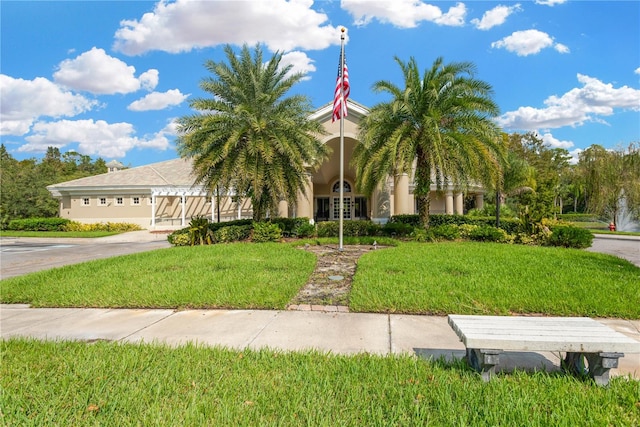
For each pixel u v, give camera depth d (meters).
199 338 4.55
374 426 2.54
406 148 13.64
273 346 4.24
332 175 32.25
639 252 13.88
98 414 2.73
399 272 7.84
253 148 14.22
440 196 16.36
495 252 10.70
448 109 14.12
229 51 15.46
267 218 17.48
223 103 15.23
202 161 14.63
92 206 30.27
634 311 5.18
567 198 43.72
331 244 14.03
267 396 2.97
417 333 4.61
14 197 32.00
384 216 21.08
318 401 2.87
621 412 2.70
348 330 4.75
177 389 3.09
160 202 30.83
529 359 3.81
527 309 5.34
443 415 2.65
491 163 13.43
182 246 14.45
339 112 12.45
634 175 24.58
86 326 5.10
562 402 2.81
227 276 7.69
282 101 15.77
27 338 4.58
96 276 8.17
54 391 3.08
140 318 5.43
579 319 3.73
